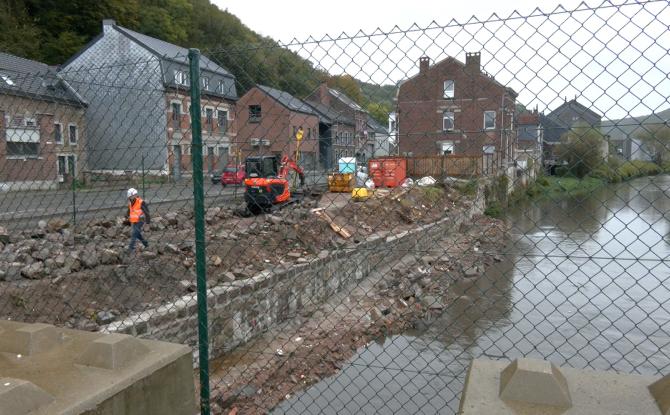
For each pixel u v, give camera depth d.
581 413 1.77
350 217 14.27
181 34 39.59
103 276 9.86
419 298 13.75
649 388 1.96
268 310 10.73
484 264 15.91
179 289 10.27
